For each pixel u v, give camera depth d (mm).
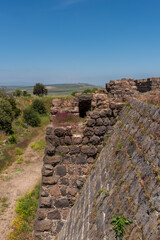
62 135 7402
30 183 13633
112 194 4328
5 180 13977
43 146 20984
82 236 4789
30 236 8570
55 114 9711
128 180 3936
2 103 25469
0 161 16609
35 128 28188
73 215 6578
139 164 3834
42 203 7383
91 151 7465
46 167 7398
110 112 7547
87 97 10641
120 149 5160
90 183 6406
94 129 7535
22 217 9828
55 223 7406
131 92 8859
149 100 5406
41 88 61656
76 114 10086
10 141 21328
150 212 2799
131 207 3361
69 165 7477
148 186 3164
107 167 5523
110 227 3678
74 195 7434
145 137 4121
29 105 36375
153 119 4176
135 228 2980
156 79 16422
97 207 4762
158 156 3283
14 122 26828
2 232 8945
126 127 5660
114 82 10945
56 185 7441
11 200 11531
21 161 17422
